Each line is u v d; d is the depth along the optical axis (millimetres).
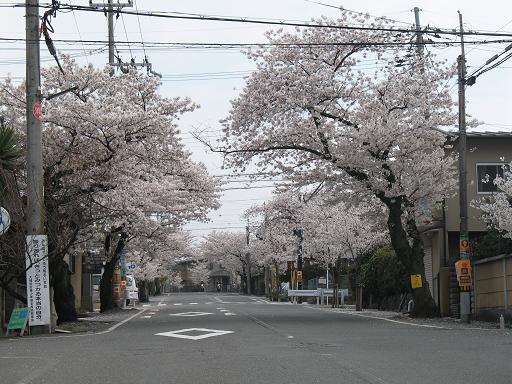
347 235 33500
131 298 40094
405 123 21359
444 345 13180
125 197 22844
